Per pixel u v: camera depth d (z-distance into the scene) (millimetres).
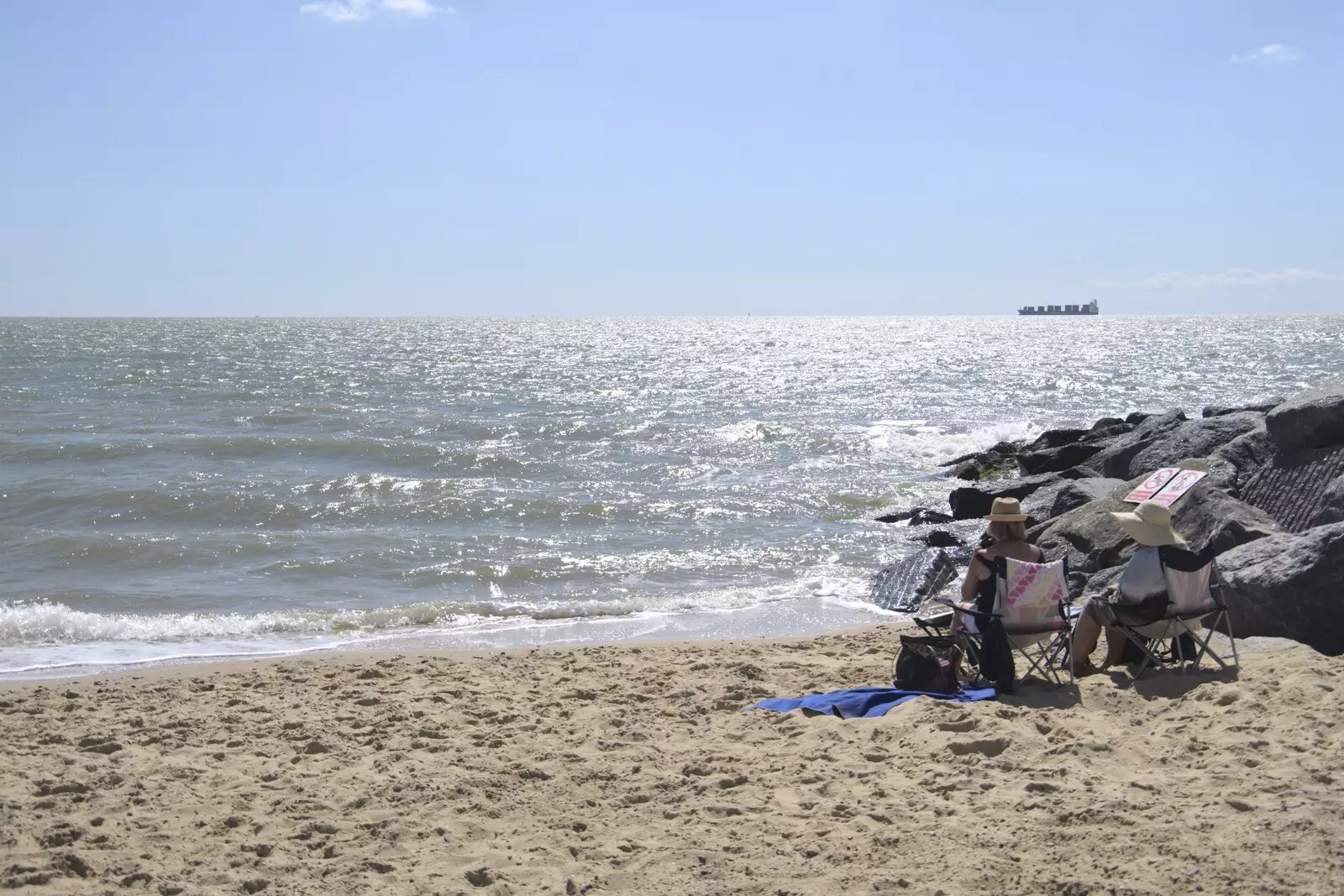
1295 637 7332
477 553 15672
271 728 7098
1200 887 4109
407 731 6996
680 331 183500
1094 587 11258
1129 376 58906
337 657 9891
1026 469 22906
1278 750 5277
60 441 26234
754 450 28375
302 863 4934
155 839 5191
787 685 8031
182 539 16047
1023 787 5230
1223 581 7789
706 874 4641
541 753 6395
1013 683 6938
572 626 11703
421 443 28734
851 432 32062
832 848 4766
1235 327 184875
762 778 5730
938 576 13000
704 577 14484
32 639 11023
